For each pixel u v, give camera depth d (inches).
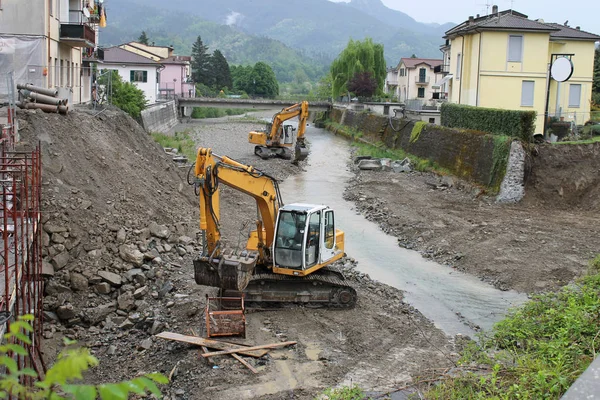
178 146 1943.9
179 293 721.0
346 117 3034.0
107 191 879.1
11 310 478.0
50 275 683.4
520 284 844.6
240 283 603.5
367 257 989.8
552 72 1455.5
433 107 2212.1
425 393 483.8
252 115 4111.7
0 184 647.8
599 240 999.0
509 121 1379.2
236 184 657.0
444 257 982.4
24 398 143.3
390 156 2027.6
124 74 2869.1
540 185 1304.1
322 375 535.8
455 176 1540.4
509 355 532.7
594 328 501.4
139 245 797.2
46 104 976.3
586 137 1485.0
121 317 668.1
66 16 1424.7
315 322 663.8
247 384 515.2
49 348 600.1
